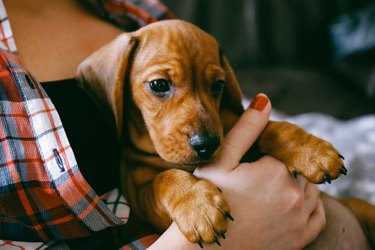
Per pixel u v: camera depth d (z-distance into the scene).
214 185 0.33
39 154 0.31
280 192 0.34
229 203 0.33
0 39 0.35
